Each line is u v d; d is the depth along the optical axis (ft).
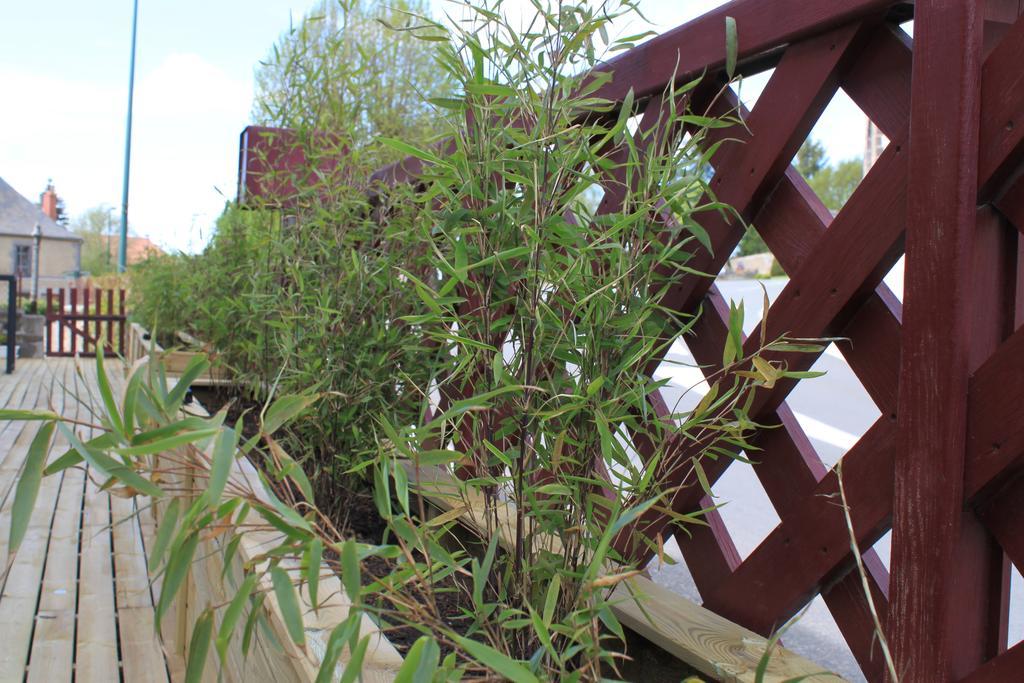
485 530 3.22
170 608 5.98
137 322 20.15
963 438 2.53
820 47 3.28
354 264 5.15
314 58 6.05
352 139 5.94
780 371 2.22
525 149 2.85
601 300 2.78
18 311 33.06
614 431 2.75
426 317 2.67
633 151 3.05
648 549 3.90
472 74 2.91
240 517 1.63
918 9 2.65
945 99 2.56
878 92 3.11
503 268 2.85
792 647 5.30
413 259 4.98
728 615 3.75
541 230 2.69
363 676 2.19
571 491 2.71
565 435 2.75
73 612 6.54
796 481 3.50
